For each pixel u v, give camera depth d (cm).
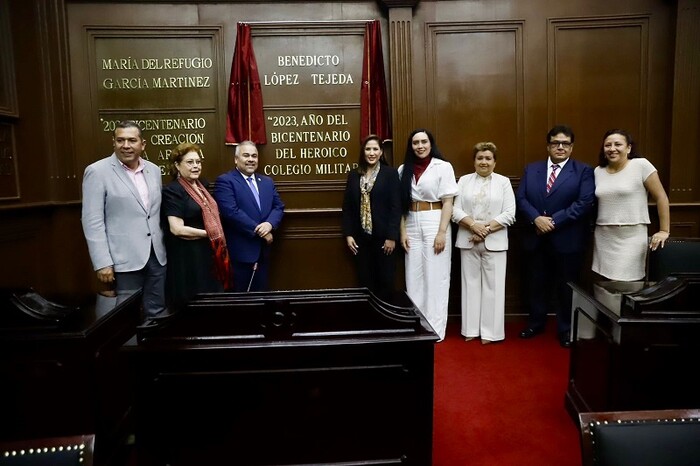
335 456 193
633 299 222
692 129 433
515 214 420
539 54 442
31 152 404
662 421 132
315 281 456
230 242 379
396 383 191
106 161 310
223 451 191
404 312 194
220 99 441
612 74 442
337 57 445
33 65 409
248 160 379
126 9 431
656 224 444
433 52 443
